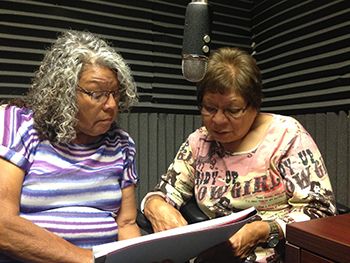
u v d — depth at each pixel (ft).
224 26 8.13
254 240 3.51
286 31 7.32
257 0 8.20
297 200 3.89
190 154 4.70
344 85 5.93
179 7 7.56
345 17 6.03
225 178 4.30
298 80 6.91
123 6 7.02
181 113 7.47
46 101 3.40
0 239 2.98
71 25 6.56
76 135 3.59
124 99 3.77
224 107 3.95
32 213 3.47
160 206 4.30
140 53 7.13
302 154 4.00
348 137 5.76
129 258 2.71
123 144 4.02
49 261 3.06
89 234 3.57
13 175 3.28
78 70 3.33
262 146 4.14
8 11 6.16
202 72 3.11
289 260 2.74
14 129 3.39
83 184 3.63
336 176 5.94
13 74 6.16
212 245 3.19
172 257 3.04
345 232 2.55
